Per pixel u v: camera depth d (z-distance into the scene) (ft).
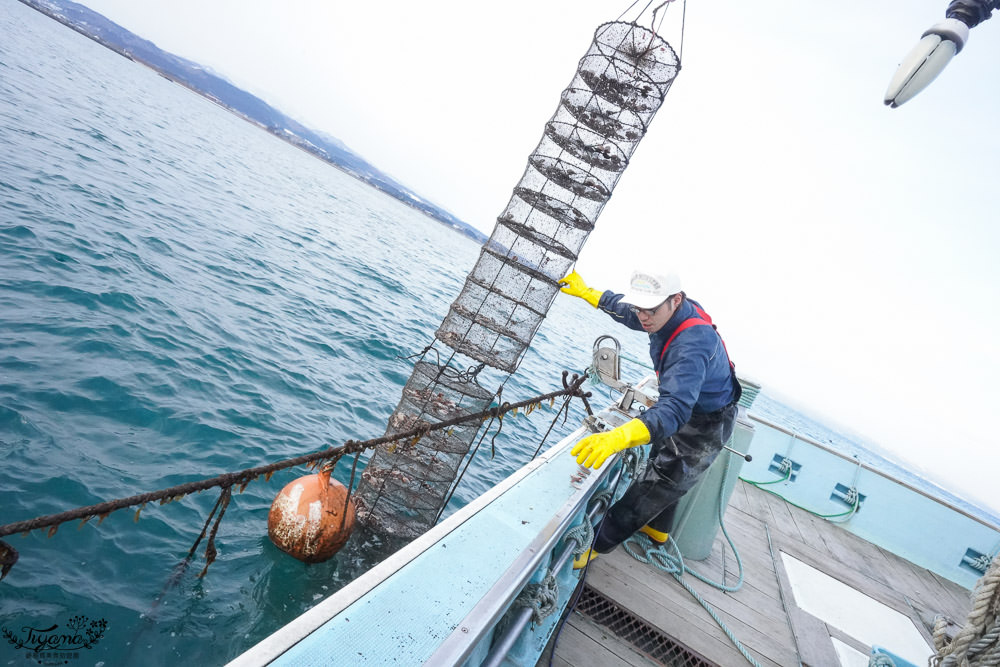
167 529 14.62
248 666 3.59
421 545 5.68
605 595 11.69
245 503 16.89
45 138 59.72
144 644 11.45
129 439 17.87
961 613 16.62
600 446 7.46
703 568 14.32
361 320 48.21
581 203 12.98
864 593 15.90
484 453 29.60
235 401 23.29
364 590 4.75
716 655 11.02
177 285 35.04
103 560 13.03
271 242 65.87
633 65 12.23
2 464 14.58
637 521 11.11
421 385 15.06
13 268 26.68
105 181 54.29
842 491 21.34
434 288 91.66
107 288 28.99
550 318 151.94
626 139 12.60
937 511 19.85
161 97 265.34
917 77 13.57
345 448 9.43
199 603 12.81
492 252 13.34
